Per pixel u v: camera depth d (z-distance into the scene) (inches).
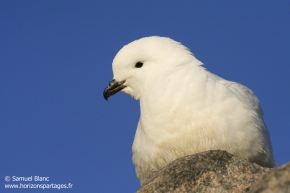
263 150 467.2
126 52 515.5
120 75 524.7
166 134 457.1
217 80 471.8
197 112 447.2
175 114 450.9
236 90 479.5
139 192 377.1
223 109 448.1
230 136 446.0
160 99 459.8
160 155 466.9
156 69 497.0
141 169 496.7
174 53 496.1
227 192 354.6
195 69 468.8
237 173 366.9
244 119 451.5
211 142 447.5
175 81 462.0
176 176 375.2
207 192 359.3
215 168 373.4
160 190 370.3
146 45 507.2
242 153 454.9
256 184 307.4
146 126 470.3
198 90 451.8
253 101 492.4
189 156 398.6
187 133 449.4
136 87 518.9
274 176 292.8
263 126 477.7
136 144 498.9
